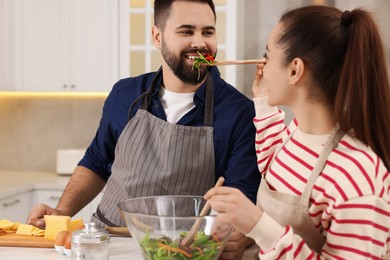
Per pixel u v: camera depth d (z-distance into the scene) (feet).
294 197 4.95
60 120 14.53
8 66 13.16
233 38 11.61
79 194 7.89
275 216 5.08
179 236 5.01
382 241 4.52
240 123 7.07
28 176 13.78
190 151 7.11
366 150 4.73
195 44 6.86
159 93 7.47
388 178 4.72
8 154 14.79
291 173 5.13
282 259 4.55
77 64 12.80
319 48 4.79
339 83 4.76
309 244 5.01
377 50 4.74
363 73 4.69
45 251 6.09
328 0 12.19
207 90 7.22
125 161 7.39
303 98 4.99
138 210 5.64
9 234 6.48
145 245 5.05
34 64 13.05
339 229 4.51
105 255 5.55
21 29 13.05
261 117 6.18
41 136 14.64
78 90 12.83
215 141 7.11
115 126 7.71
